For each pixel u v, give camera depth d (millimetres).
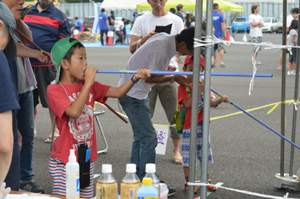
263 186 5559
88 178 3746
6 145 2555
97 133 8344
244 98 11672
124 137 8062
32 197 3027
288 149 7328
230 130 8547
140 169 4895
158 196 2955
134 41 6344
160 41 4629
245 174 6023
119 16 48812
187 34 4531
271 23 44688
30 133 5133
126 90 3846
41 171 6059
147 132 4859
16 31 4781
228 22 32375
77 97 3633
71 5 51219
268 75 3139
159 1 6199
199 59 2855
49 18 6750
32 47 6684
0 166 2586
